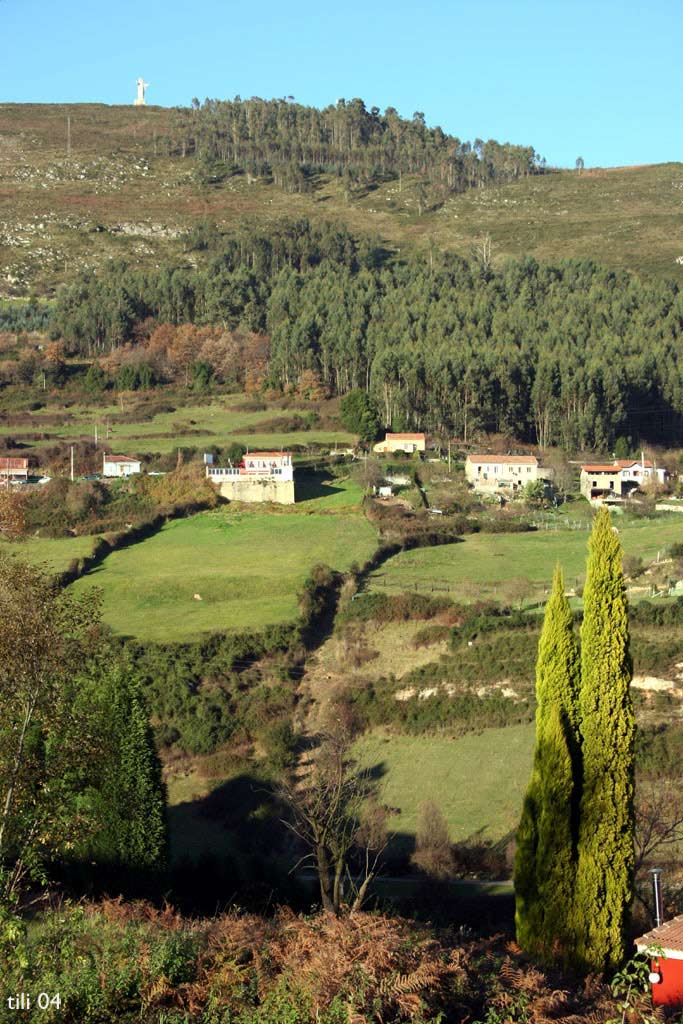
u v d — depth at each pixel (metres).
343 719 81.19
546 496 146.38
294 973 27.11
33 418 179.75
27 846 35.06
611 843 35.91
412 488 144.75
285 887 52.06
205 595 104.88
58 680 36.69
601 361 179.00
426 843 58.81
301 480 148.00
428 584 106.12
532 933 36.31
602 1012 26.92
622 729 36.62
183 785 75.38
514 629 91.62
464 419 175.50
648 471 151.00
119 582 107.00
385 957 27.09
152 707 83.56
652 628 87.81
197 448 154.12
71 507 129.75
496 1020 26.16
